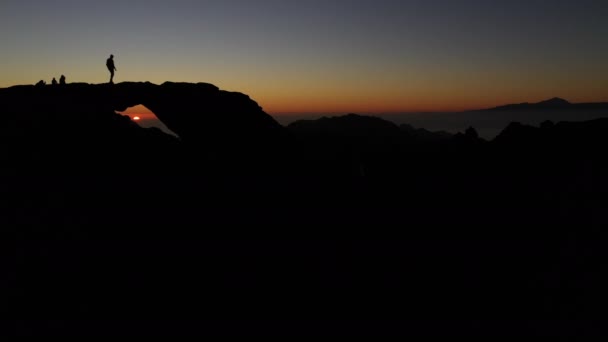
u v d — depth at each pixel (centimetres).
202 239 1803
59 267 1456
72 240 1647
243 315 1280
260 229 1958
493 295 1388
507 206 2203
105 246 1645
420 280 1507
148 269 1520
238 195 2383
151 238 1761
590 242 1669
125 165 2538
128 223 1869
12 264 1422
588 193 2189
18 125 2597
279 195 2445
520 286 1427
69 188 2106
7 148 2336
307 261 1655
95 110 3106
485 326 1216
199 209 2125
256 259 1653
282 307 1331
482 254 1686
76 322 1184
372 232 1947
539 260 1599
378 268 1598
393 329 1216
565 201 2144
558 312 1255
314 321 1259
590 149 2869
